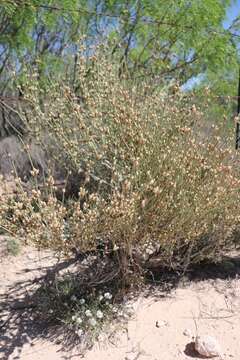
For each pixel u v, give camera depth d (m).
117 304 2.87
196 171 2.84
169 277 3.26
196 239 3.09
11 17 5.45
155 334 2.67
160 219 2.71
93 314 2.71
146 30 6.32
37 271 3.45
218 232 3.13
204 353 2.46
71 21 6.00
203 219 2.91
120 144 2.91
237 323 2.78
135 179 2.65
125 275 2.90
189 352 2.51
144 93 3.27
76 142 2.96
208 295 3.07
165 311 2.87
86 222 2.44
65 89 3.06
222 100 5.56
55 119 3.13
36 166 3.74
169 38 6.43
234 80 7.30
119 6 6.16
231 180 2.89
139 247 2.90
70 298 2.84
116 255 2.88
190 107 3.13
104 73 3.23
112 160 2.95
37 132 3.30
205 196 2.81
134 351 2.53
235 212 3.07
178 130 2.90
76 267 3.24
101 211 2.52
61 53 6.32
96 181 2.99
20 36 6.01
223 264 3.46
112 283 3.03
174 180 2.75
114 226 2.53
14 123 5.83
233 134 3.13
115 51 4.25
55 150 3.35
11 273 3.45
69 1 5.35
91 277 2.95
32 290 3.18
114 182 2.71
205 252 3.24
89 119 3.09
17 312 2.94
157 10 6.32
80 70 3.22
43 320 2.84
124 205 2.45
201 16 6.40
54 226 2.35
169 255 3.01
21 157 5.12
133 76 4.07
